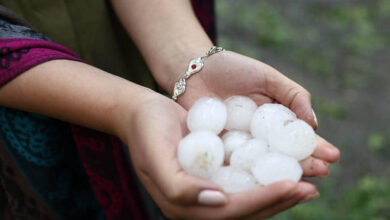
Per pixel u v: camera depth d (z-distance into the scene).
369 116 1.44
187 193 0.48
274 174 0.53
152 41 0.66
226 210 0.49
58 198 0.61
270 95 0.62
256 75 0.61
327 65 1.69
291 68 1.65
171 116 0.54
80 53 0.63
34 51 0.53
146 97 0.54
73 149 0.60
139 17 0.66
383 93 1.56
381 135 1.34
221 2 2.00
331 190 1.13
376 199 1.09
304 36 1.87
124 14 0.66
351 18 2.02
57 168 0.60
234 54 0.62
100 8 0.63
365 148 1.29
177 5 0.66
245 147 0.57
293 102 0.60
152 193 0.53
